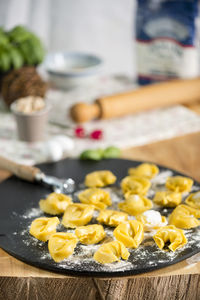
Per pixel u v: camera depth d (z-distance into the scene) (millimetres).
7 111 1120
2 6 1477
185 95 1102
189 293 639
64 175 856
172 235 684
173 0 1110
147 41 1172
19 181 834
